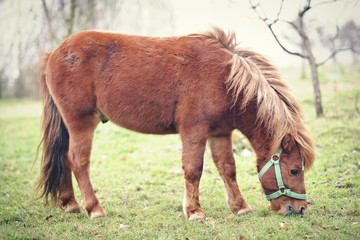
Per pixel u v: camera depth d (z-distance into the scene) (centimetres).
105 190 487
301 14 747
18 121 1242
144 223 354
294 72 1905
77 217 380
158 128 374
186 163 348
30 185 524
